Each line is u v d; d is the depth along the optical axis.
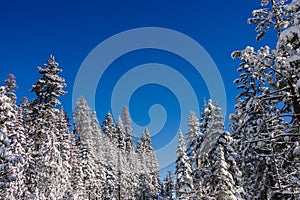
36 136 27.39
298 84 7.92
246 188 21.47
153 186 64.94
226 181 21.36
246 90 18.08
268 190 15.13
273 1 11.06
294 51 8.89
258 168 16.64
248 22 11.45
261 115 14.75
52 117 28.19
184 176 34.84
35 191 24.44
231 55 10.78
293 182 11.10
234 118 16.23
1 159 19.19
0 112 20.17
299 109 9.64
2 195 23.39
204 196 24.30
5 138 19.41
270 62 9.89
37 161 26.19
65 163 34.62
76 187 42.00
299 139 10.46
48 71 28.80
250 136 13.45
